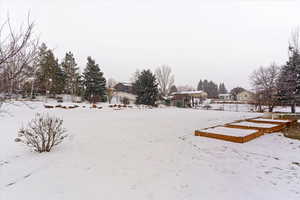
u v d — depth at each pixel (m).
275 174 2.48
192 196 1.93
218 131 5.03
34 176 2.44
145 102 27.67
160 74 38.66
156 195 1.95
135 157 3.19
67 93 27.62
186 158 3.15
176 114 12.53
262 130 5.07
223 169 2.66
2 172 2.60
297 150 3.60
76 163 2.88
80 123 7.33
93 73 26.86
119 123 7.52
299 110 18.25
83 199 1.88
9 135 4.82
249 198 1.89
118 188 2.10
